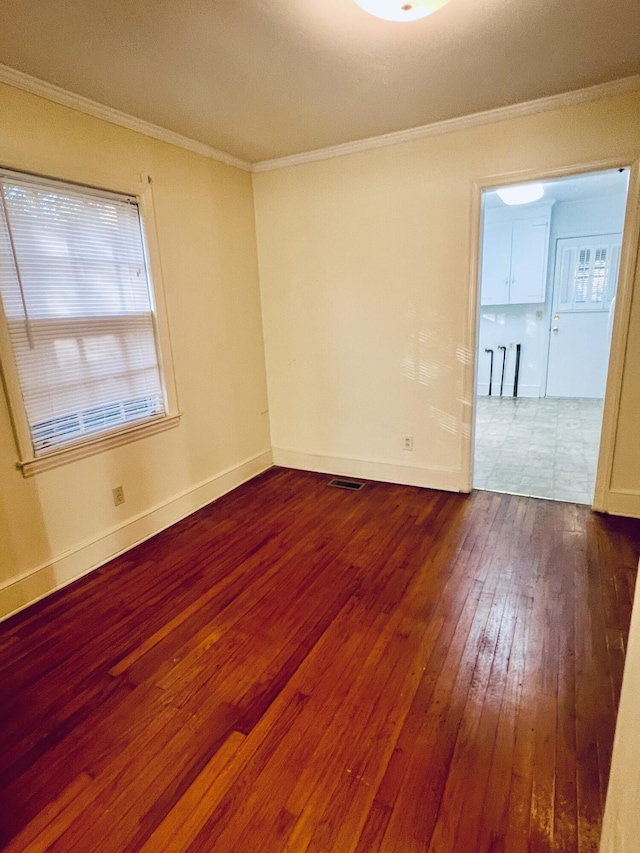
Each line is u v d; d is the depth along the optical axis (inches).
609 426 109.3
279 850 46.2
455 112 104.2
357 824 48.2
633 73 89.0
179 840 47.5
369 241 126.8
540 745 55.9
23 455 85.7
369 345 134.2
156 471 114.8
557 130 100.6
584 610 80.1
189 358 121.4
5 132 78.8
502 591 86.2
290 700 64.1
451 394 126.0
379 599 85.4
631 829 29.1
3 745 58.9
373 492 134.2
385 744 56.9
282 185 134.6
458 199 113.6
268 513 123.6
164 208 110.2
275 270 142.4
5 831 48.9
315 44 74.4
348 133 114.1
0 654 75.2
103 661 72.8
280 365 150.1
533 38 74.6
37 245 85.1
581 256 228.8
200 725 60.8
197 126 106.3
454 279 118.6
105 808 50.9
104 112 93.8
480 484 136.6
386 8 59.4
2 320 80.7
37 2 61.5
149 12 64.7
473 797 50.3
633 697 33.0
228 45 73.9
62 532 94.1
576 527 108.6
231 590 90.2
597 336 233.6
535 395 251.6
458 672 67.7
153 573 97.3
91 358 97.1
